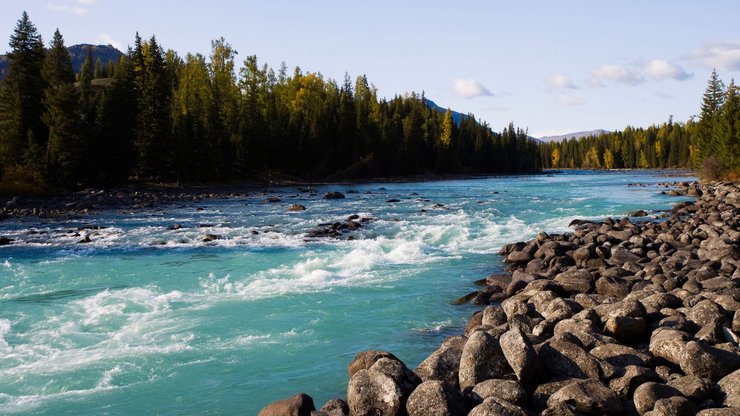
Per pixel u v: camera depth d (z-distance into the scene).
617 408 6.25
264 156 79.94
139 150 61.91
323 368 8.73
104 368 8.71
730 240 17.31
